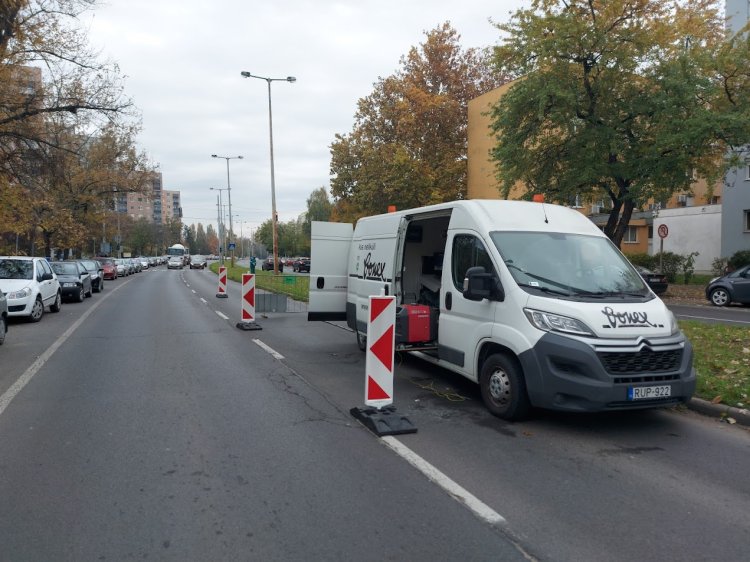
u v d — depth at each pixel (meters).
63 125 20.73
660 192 18.94
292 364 9.04
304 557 3.28
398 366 8.91
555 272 6.10
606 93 18.78
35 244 35.97
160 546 3.40
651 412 6.29
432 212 7.73
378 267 9.13
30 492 4.15
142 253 105.06
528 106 19.62
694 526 3.69
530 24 19.11
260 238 113.44
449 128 35.50
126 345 10.74
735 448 5.19
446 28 36.97
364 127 37.78
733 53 18.67
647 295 6.07
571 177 19.55
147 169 38.34
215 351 10.13
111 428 5.65
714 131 17.23
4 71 17.45
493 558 3.28
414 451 5.04
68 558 3.26
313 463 4.75
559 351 5.31
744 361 7.97
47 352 9.99
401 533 3.56
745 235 28.03
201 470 4.58
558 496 4.13
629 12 19.06
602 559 3.28
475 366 6.44
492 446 5.19
